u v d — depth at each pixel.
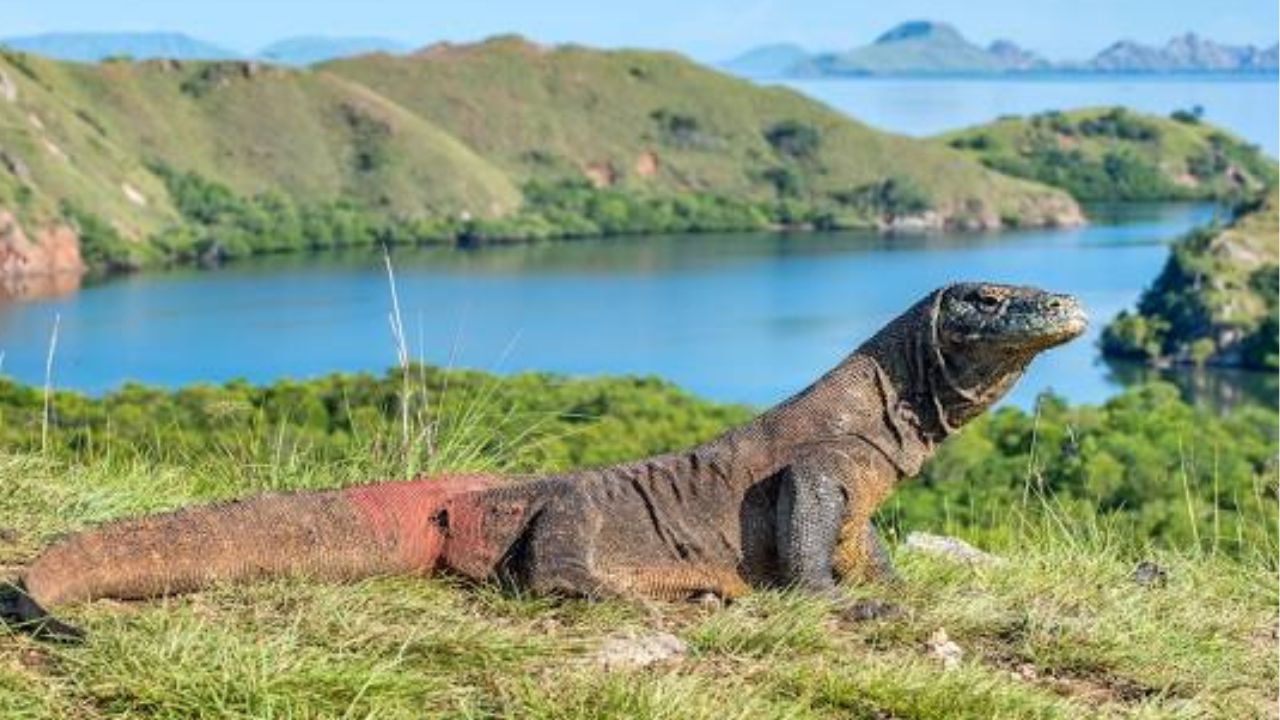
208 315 191.88
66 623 5.93
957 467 36.03
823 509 7.61
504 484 7.79
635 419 55.75
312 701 5.64
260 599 6.73
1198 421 49.41
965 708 6.16
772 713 5.89
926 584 8.01
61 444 10.43
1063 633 7.20
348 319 188.25
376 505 7.36
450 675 6.06
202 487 9.93
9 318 187.62
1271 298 170.25
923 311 7.89
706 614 7.28
